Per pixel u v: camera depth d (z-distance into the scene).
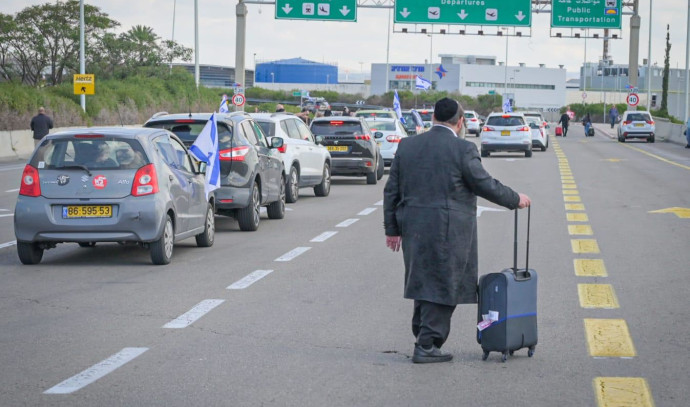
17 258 13.69
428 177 7.34
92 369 7.40
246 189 16.55
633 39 63.09
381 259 13.41
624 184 27.53
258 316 9.48
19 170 34.22
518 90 187.75
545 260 13.24
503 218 18.62
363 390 6.81
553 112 177.25
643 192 24.73
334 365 7.54
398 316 9.50
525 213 19.58
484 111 160.25
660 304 10.15
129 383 7.00
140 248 14.84
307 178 23.33
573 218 18.62
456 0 59.97
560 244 14.91
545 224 17.62
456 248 7.34
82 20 53.69
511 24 60.25
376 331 8.80
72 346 8.20
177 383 7.00
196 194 14.23
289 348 8.13
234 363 7.61
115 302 10.23
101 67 78.62
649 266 12.72
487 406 6.43
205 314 9.58
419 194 7.37
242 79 59.81
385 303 10.17
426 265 7.37
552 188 26.27
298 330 8.84
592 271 12.29
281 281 11.56
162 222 12.77
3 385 6.95
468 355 7.88
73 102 55.06
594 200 22.56
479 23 60.16
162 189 12.87
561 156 45.12
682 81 175.12
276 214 18.89
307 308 9.90
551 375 7.24
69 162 12.73
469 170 7.28
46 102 51.59
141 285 11.31
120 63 80.38
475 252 7.50
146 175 12.72
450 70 183.00
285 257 13.63
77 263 13.19
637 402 6.54
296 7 59.09
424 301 7.46
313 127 28.00
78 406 6.41
